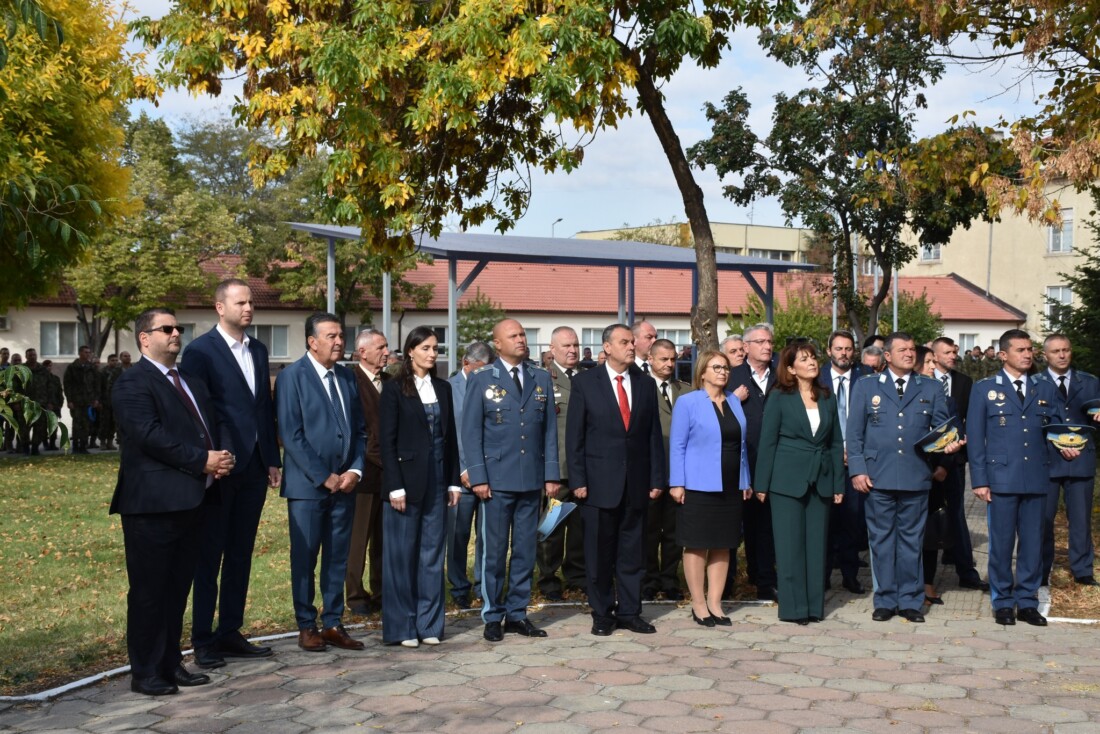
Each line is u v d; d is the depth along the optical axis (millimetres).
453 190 11531
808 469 7777
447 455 7312
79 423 21250
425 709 5625
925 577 8469
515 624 7387
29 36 12766
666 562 8648
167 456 5844
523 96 10977
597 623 7363
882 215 20797
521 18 9953
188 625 7668
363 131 10227
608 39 9562
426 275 41281
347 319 39000
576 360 8977
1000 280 49500
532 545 7402
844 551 9039
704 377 7773
